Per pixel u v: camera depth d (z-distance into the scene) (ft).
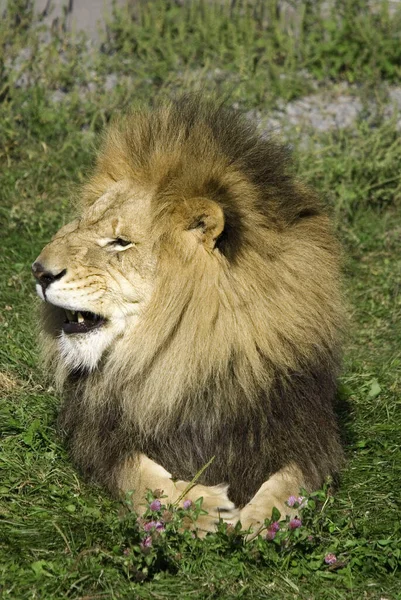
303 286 27.68
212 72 63.26
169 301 26.55
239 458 27.53
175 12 72.49
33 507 27.25
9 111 55.67
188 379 26.58
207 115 28.58
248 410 27.12
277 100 63.62
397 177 52.65
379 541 26.05
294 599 23.81
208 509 26.00
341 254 31.09
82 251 26.94
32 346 37.01
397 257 48.39
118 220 27.02
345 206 50.75
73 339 27.66
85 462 28.84
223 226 25.84
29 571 23.88
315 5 75.25
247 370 26.71
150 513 24.91
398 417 35.27
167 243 26.61
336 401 35.47
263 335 26.73
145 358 26.89
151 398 27.02
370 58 69.05
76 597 23.06
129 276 26.91
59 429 31.40
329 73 68.59
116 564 24.27
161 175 27.43
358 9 74.38
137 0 73.31
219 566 24.39
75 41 66.64
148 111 29.60
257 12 74.43
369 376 38.14
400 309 43.65
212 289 26.30
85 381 28.89
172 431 27.43
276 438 27.43
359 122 58.59
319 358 28.35
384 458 32.07
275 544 24.88
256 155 28.22
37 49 62.90
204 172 26.94
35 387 34.76
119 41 68.59
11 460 29.63
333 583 24.67
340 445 30.19
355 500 29.45
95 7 70.54
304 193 29.48
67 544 25.17
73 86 61.21
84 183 30.99
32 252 44.45
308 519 26.05
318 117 61.82
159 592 23.40
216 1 73.87
